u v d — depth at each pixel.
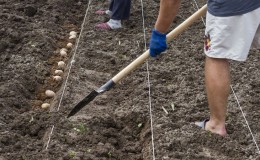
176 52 5.55
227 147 3.91
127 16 6.14
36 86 4.91
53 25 6.20
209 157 3.84
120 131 4.27
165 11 3.77
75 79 4.91
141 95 4.68
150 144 3.98
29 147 3.87
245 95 4.74
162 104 4.53
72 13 6.76
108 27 6.09
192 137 4.02
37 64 5.23
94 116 4.32
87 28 6.12
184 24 3.92
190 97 4.67
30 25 6.06
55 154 3.79
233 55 3.71
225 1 3.62
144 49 5.66
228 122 4.27
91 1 6.98
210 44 3.77
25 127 4.16
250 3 3.63
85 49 5.56
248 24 3.67
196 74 5.09
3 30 5.79
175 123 4.23
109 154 3.88
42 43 5.64
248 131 4.17
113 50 5.66
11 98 4.51
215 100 3.89
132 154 3.98
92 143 4.00
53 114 4.29
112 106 4.60
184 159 3.81
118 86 4.93
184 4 7.05
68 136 4.02
